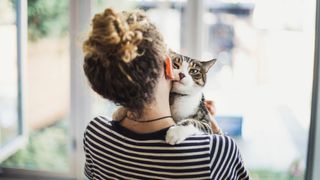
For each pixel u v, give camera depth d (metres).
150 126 0.78
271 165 1.70
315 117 1.53
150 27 0.75
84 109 1.70
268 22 1.62
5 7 1.75
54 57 1.74
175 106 0.94
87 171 0.93
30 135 1.87
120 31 0.71
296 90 1.64
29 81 1.80
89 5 1.62
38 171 1.80
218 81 1.66
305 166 1.62
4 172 1.83
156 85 0.76
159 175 0.76
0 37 1.78
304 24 1.58
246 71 1.66
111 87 0.74
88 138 0.85
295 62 1.62
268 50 1.64
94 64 0.74
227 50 1.65
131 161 0.78
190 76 0.95
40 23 1.73
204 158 0.75
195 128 0.83
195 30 1.58
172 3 1.58
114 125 0.81
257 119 1.68
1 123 1.82
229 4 1.61
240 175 0.84
